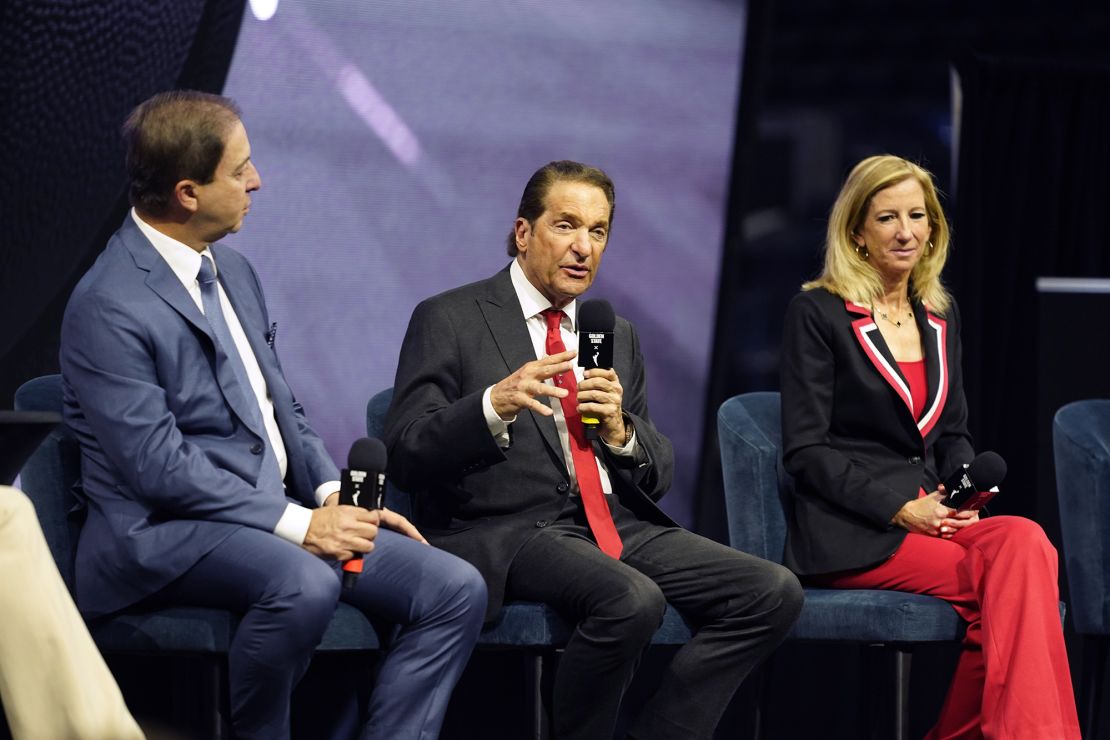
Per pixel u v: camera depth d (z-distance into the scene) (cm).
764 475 756
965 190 1062
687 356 1082
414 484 662
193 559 582
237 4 914
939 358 762
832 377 749
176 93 625
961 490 695
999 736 649
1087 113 1108
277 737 587
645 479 704
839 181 2108
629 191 1057
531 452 682
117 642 600
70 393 610
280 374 663
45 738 494
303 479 652
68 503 621
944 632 687
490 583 648
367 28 960
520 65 1012
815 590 718
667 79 1062
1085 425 771
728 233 1086
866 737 717
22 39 850
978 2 1730
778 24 1848
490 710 806
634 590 621
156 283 610
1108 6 1648
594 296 1056
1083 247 1116
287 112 935
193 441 609
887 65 1839
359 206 961
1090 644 766
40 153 855
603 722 635
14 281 848
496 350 691
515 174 1013
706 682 661
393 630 632
